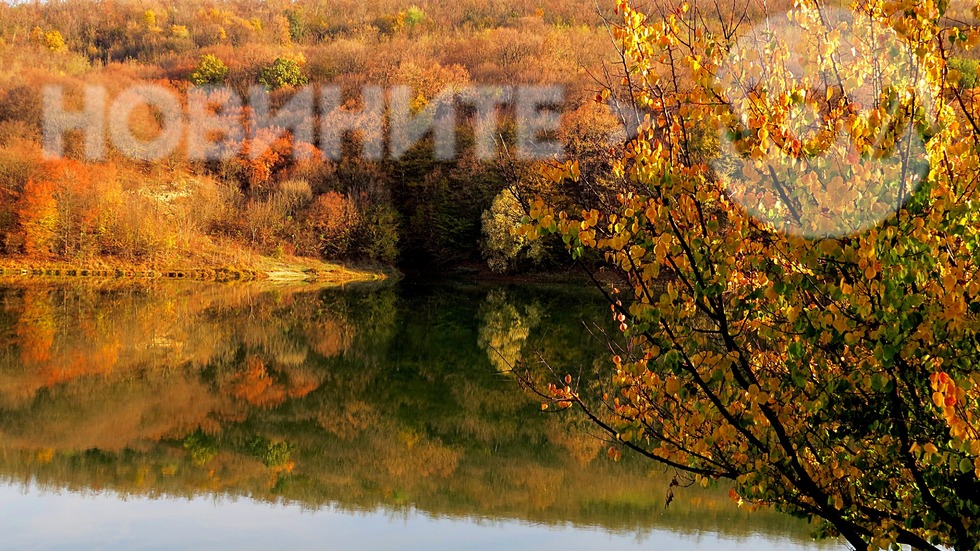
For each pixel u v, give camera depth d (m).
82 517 16.00
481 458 19.83
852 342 5.12
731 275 5.46
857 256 5.00
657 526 15.27
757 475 6.02
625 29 5.20
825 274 5.43
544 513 16.20
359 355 33.06
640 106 5.50
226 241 73.62
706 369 5.89
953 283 4.63
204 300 50.47
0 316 39.50
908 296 4.89
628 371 6.30
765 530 14.95
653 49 5.34
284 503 17.06
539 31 118.31
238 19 143.88
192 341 35.69
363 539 15.12
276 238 74.81
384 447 20.86
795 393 6.03
